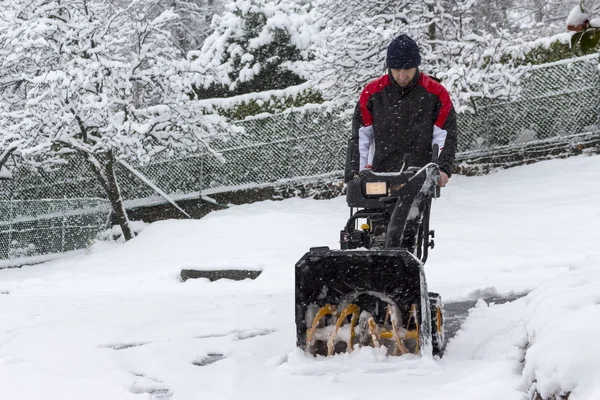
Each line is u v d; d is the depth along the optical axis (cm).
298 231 1372
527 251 1033
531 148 1786
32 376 416
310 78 1994
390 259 398
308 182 1936
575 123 1767
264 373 404
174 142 1844
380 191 458
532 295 432
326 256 405
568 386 272
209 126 1842
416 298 398
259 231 1409
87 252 1762
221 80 1962
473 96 1720
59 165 1988
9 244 1792
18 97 1862
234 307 696
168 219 1788
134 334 557
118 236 1891
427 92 520
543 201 1383
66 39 1722
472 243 1112
